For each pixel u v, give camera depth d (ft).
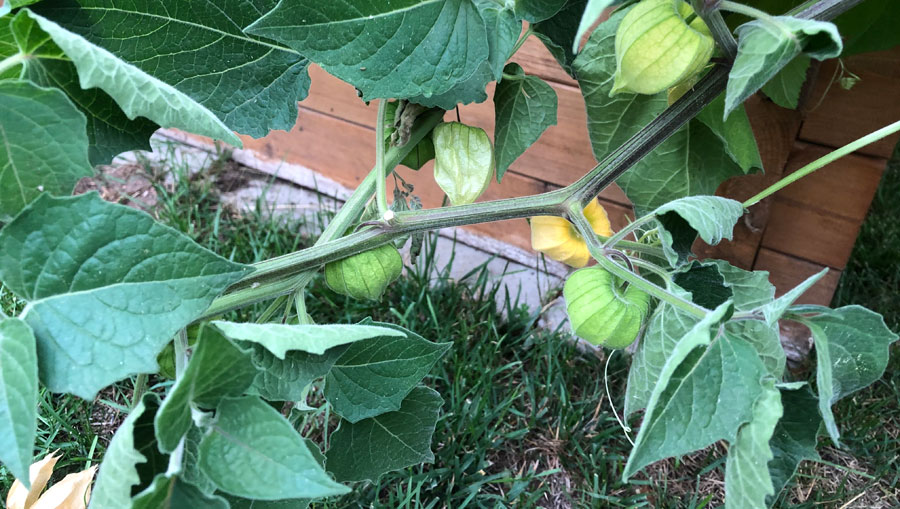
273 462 0.55
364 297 0.91
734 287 0.99
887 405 1.47
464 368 1.48
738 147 1.06
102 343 0.57
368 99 0.71
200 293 0.59
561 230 1.06
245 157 2.14
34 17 0.56
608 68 0.97
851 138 1.22
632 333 0.85
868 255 1.75
